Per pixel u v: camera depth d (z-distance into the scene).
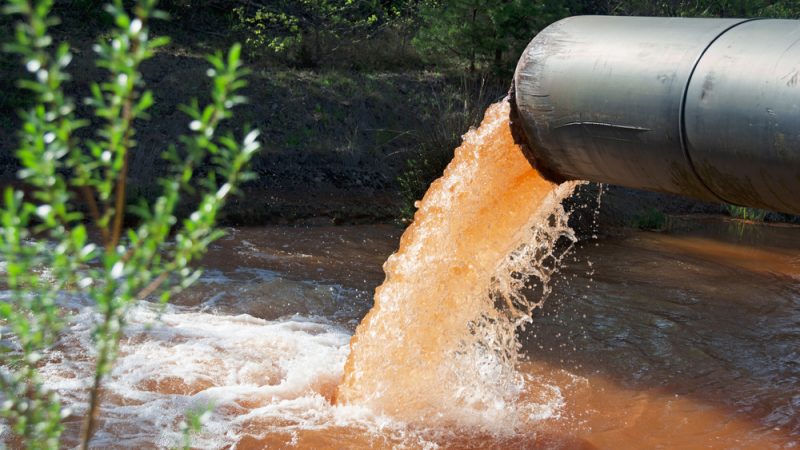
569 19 3.61
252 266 7.32
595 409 4.80
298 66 12.38
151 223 1.84
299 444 4.21
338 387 4.76
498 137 4.21
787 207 2.90
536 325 6.17
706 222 10.38
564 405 4.84
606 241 8.98
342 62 12.57
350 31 13.03
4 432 3.97
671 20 3.32
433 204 4.66
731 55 2.94
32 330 1.97
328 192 9.76
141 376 4.89
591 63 3.31
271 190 9.56
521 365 5.41
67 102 1.84
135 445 4.04
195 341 5.50
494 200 4.40
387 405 4.70
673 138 3.03
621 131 3.19
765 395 5.05
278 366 5.23
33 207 1.79
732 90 2.87
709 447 4.34
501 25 11.90
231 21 13.08
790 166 2.74
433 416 4.61
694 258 8.48
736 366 5.52
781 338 6.09
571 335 6.00
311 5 12.96
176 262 1.86
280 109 11.05
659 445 4.36
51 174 1.76
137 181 8.89
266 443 4.20
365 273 7.45
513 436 4.42
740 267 8.23
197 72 11.39
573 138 3.39
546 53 3.49
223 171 1.86
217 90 1.78
